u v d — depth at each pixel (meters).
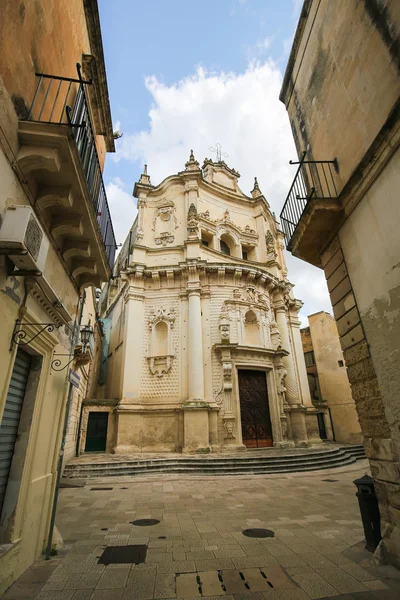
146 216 23.16
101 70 8.45
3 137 3.83
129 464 13.80
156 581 4.39
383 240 5.09
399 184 4.69
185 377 18.52
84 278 7.33
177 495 9.70
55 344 5.81
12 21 3.99
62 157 4.51
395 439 4.79
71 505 8.49
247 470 13.74
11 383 4.78
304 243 7.07
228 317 19.83
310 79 7.78
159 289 20.67
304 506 8.31
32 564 4.88
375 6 5.25
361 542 5.66
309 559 5.04
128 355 18.80
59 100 5.91
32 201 4.73
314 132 7.67
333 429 25.47
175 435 17.38
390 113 4.59
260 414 19.30
